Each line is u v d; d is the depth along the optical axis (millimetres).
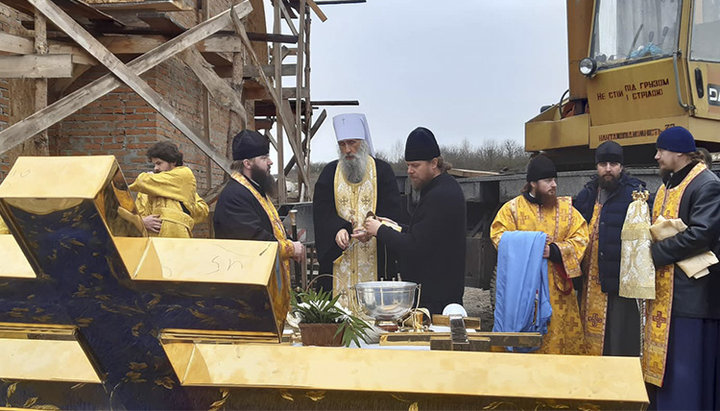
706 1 6418
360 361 1003
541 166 4496
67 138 8859
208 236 9641
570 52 7723
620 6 6840
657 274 3957
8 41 5980
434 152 3900
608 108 6992
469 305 8922
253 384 970
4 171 6984
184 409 1046
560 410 970
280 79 10672
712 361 3807
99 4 6922
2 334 988
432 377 986
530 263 4172
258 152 3834
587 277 4797
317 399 1014
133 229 839
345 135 4211
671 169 4102
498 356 996
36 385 1055
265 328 935
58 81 8594
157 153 4988
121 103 8844
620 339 4566
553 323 4383
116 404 1038
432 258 3721
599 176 4773
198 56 7676
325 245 4301
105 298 886
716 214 3715
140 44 7770
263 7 12742
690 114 6305
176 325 943
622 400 940
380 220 3953
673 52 6289
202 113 10789
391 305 2416
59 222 765
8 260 868
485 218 7555
